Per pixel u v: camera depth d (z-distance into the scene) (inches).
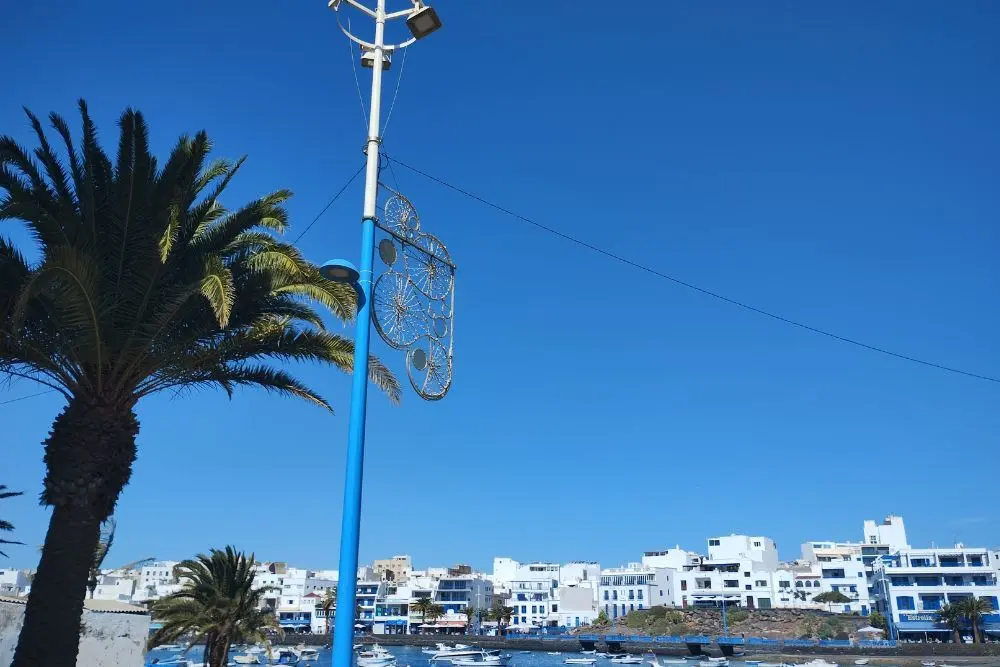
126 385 543.8
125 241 541.3
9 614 937.5
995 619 3843.5
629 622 5236.2
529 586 6186.0
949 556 4158.5
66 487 507.5
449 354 478.3
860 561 5255.9
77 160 560.7
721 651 4234.7
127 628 1071.0
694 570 5625.0
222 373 610.5
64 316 496.1
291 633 5634.8
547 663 4195.4
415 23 476.7
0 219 488.4
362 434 392.2
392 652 5022.1
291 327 613.6
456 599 6023.6
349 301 538.3
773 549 5807.1
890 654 3742.6
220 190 606.2
